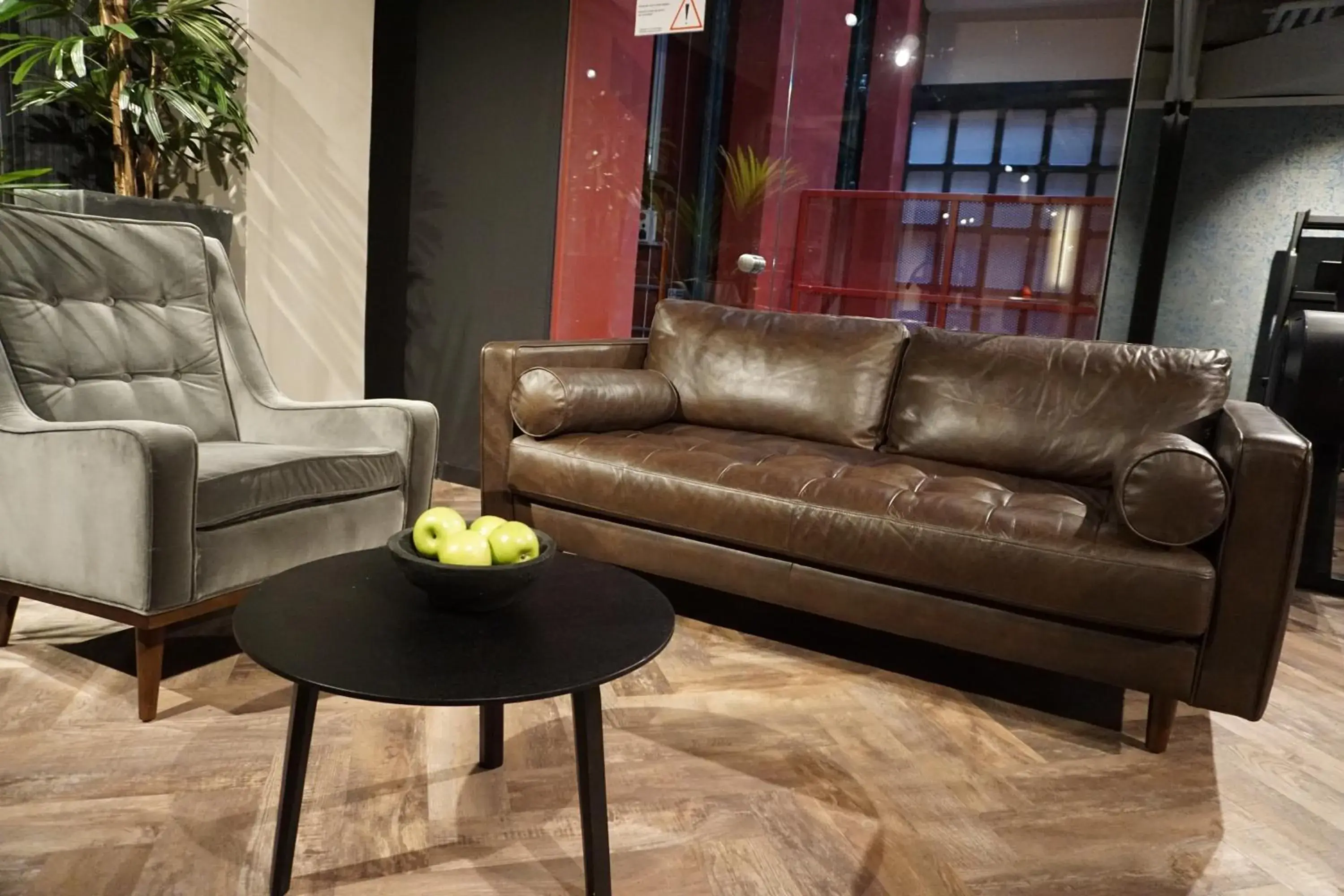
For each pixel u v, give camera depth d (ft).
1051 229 13.29
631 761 5.45
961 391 8.33
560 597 4.56
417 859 4.33
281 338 11.73
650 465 7.46
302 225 11.75
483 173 12.60
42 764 4.97
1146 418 7.61
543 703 6.21
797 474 7.13
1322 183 12.12
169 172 10.74
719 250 13.91
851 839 4.76
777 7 13.48
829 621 8.29
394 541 4.27
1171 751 6.08
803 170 14.24
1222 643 5.63
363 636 3.87
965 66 13.89
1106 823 5.09
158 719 5.61
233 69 10.17
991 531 6.13
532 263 12.25
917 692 6.80
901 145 14.40
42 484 5.78
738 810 4.98
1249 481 5.45
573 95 11.77
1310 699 7.11
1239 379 12.99
